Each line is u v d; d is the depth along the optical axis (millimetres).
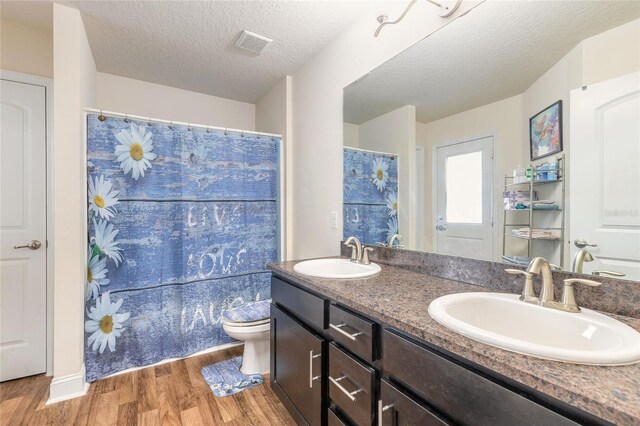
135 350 2080
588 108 960
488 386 643
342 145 2059
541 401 572
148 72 2607
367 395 993
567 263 1004
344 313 1119
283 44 2184
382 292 1150
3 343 1962
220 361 2217
